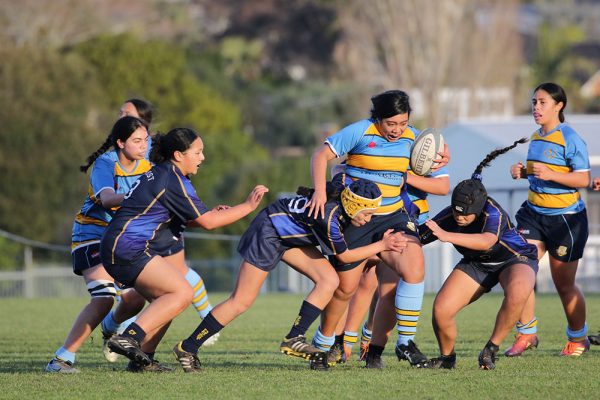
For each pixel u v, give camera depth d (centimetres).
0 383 2583
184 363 2789
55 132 11256
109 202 2842
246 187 11138
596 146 7538
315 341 2884
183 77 14525
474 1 17012
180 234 2797
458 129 8450
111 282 2897
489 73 16862
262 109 17800
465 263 2841
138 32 18925
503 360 3017
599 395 2355
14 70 11475
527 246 2853
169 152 2705
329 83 19012
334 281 2764
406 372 2745
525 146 7900
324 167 2794
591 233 7656
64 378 2667
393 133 2772
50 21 16050
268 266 2755
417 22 16588
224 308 2769
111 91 14025
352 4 17775
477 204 2756
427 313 4803
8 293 8775
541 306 5031
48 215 11056
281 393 2408
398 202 2853
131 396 2384
